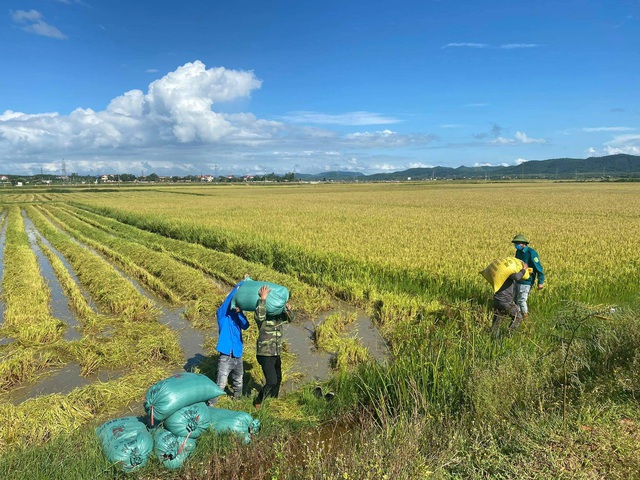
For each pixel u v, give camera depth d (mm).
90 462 4102
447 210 36031
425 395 5289
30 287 11836
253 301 5414
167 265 14375
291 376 6719
